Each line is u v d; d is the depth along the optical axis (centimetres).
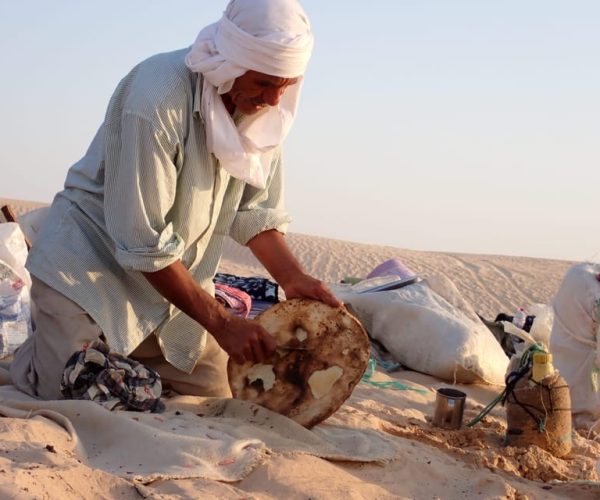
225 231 486
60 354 443
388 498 369
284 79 422
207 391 496
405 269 929
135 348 473
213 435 397
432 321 768
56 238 455
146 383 439
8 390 464
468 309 840
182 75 432
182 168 441
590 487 440
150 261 425
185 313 450
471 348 744
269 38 409
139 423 382
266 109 447
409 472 413
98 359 432
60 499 289
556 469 474
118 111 436
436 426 546
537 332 775
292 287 471
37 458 324
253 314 802
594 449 546
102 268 452
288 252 486
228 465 362
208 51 426
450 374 745
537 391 508
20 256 642
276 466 370
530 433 511
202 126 439
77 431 384
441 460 446
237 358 442
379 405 580
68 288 444
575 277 638
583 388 632
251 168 446
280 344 460
